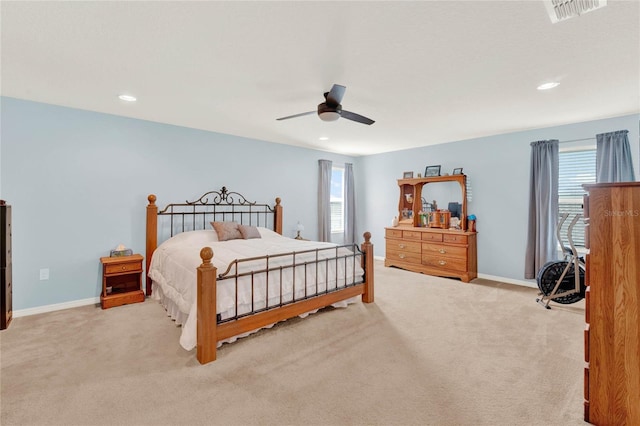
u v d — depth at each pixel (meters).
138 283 3.65
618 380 1.56
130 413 1.68
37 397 1.80
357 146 5.56
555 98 3.01
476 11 1.64
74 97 3.02
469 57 2.17
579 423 1.62
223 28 1.81
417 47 2.03
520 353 2.37
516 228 4.43
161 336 2.66
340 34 1.87
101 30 1.83
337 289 3.29
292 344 2.52
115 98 3.04
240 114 3.55
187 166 4.20
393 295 3.87
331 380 2.01
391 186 6.10
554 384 1.96
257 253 3.11
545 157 4.06
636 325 1.52
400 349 2.44
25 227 3.13
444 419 1.64
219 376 2.05
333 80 2.57
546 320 3.05
